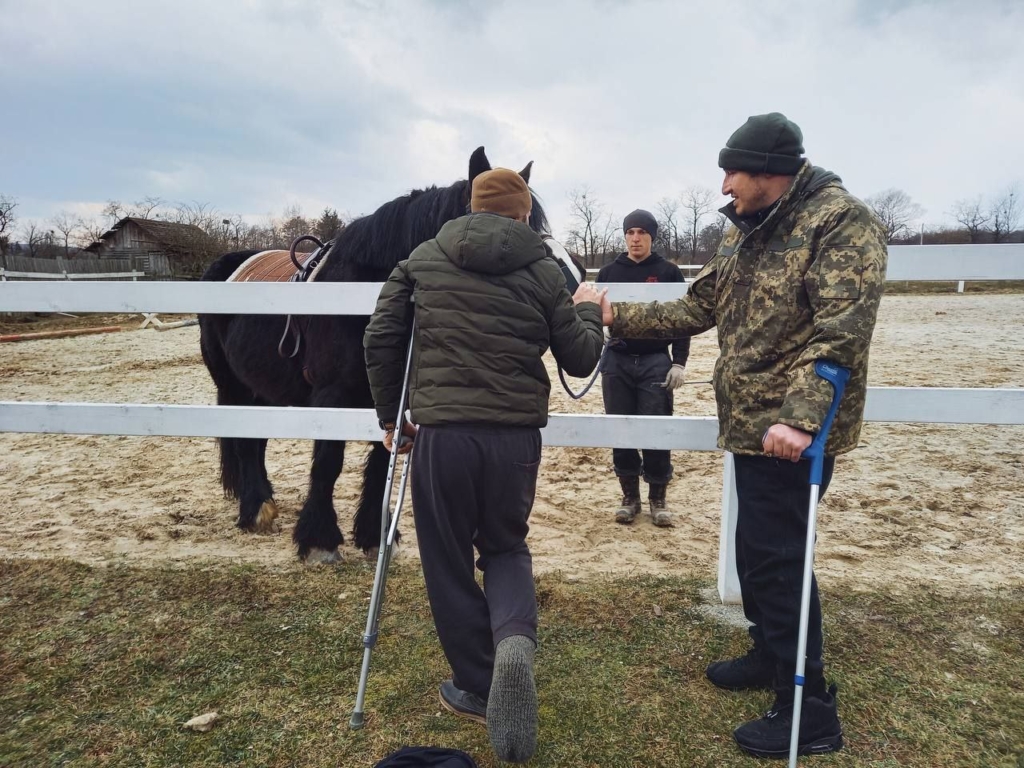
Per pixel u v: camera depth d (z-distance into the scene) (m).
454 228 1.77
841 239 1.60
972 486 4.20
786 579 1.78
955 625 2.44
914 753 1.82
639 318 2.13
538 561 3.13
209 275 4.02
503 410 1.71
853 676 2.15
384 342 1.81
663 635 2.41
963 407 2.40
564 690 2.10
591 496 4.21
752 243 1.80
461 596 1.77
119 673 2.21
